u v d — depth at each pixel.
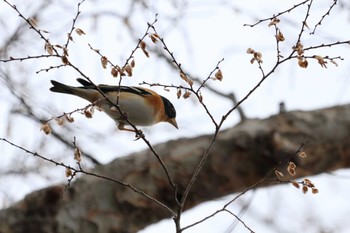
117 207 11.13
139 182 11.17
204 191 11.23
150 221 11.29
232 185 11.31
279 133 11.29
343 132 11.39
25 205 11.05
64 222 10.99
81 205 11.09
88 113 8.17
